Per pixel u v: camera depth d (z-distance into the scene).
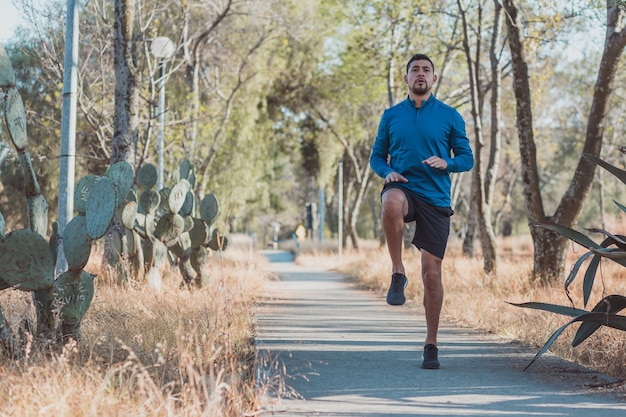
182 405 4.68
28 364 5.45
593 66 32.16
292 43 38.62
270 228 83.19
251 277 16.39
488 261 17.83
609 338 7.42
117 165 8.06
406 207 6.12
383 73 29.44
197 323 7.50
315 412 4.78
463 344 7.96
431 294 6.32
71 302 6.52
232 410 4.68
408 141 6.23
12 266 6.36
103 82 19.34
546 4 16.78
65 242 6.55
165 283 13.01
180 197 12.51
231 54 32.38
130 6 14.83
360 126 42.19
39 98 23.36
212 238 13.48
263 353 6.95
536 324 8.70
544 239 14.86
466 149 6.31
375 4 23.00
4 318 6.14
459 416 4.72
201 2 27.16
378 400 5.13
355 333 8.81
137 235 12.23
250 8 28.34
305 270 29.36
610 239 6.37
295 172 61.19
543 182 56.81
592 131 14.46
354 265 26.78
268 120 41.16
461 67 31.06
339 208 33.78
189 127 25.02
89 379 4.88
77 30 10.90
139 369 5.41
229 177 35.09
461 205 60.12
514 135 33.75
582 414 4.80
